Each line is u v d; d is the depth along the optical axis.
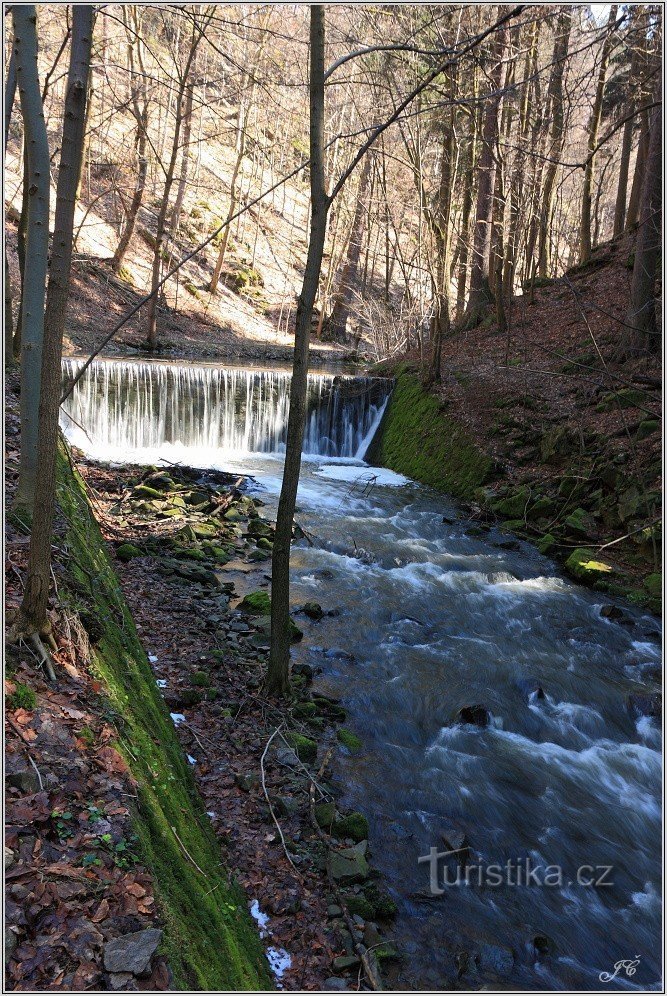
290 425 5.64
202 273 28.62
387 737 6.05
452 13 12.96
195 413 16.34
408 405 17.59
